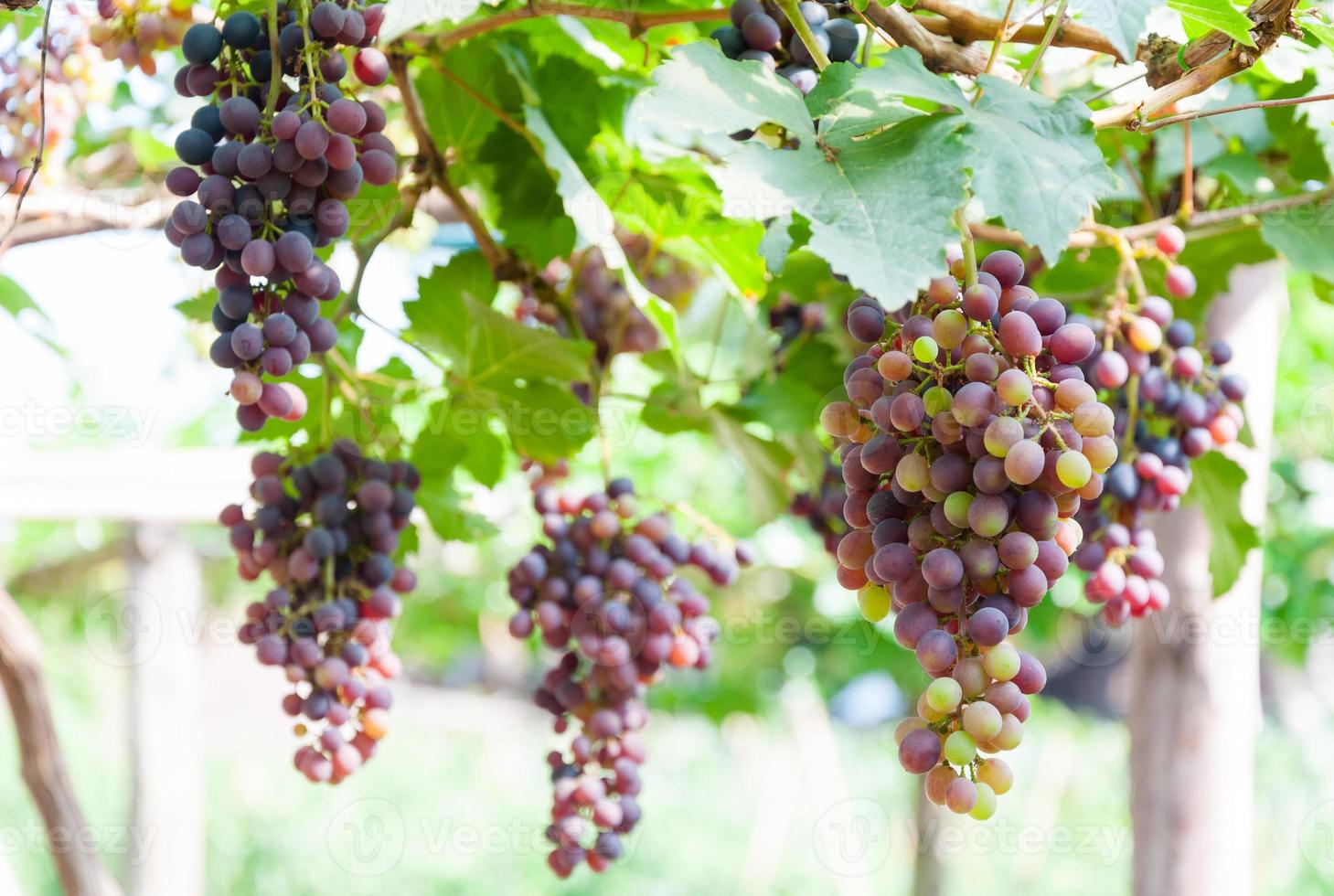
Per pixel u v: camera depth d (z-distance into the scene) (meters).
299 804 6.14
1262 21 1.47
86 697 6.32
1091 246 1.69
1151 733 1.88
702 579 3.38
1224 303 1.85
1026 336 1.37
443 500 1.84
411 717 6.96
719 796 6.32
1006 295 1.41
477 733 6.75
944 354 1.39
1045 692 6.18
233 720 7.06
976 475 1.37
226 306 1.48
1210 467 1.74
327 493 1.65
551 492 1.76
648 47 1.73
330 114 1.47
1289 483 3.67
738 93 1.42
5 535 4.05
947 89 1.42
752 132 1.54
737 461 1.92
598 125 1.76
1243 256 1.76
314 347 1.51
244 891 5.27
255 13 1.51
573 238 1.79
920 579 1.39
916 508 1.41
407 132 1.91
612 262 1.66
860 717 6.31
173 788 3.14
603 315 1.95
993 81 1.43
